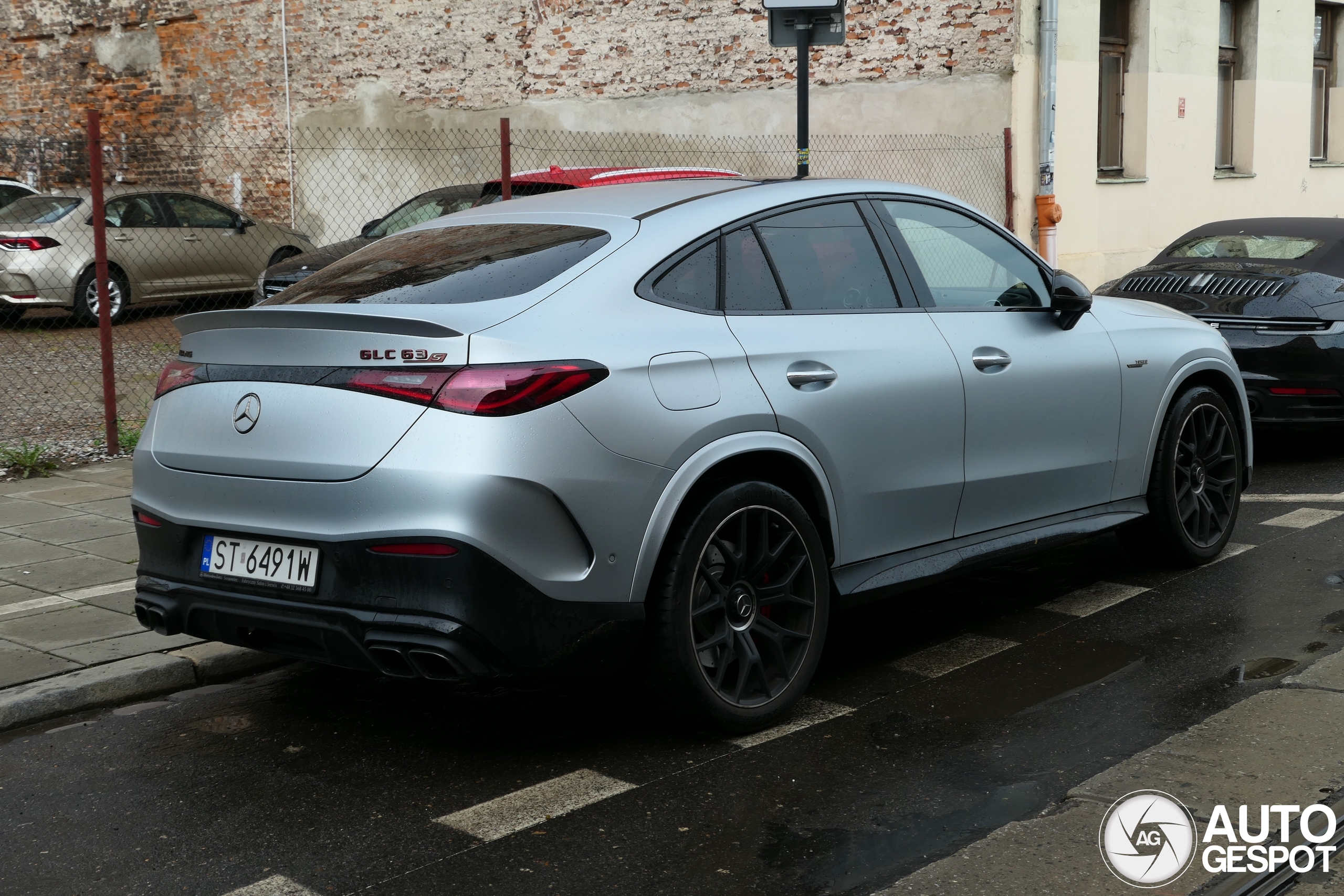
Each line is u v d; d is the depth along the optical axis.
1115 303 5.68
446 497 3.44
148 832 3.51
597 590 3.64
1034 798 3.54
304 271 11.02
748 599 4.04
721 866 3.21
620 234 4.05
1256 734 3.86
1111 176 16.00
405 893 3.12
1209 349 5.86
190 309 16.33
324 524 3.60
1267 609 5.23
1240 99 18.33
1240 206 18.16
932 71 14.33
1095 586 5.69
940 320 4.68
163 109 20.89
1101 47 15.64
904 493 4.48
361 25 18.88
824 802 3.57
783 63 15.48
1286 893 2.94
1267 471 8.19
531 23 17.45
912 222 4.81
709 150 16.22
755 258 4.23
